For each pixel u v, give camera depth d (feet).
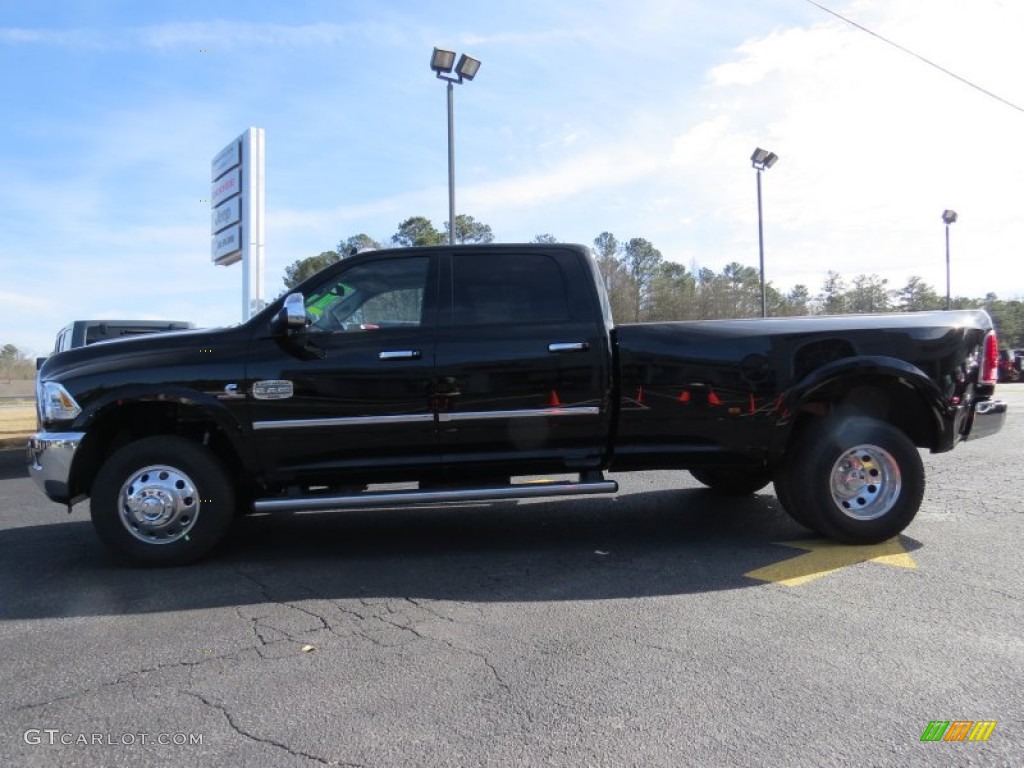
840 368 16.37
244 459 16.10
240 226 59.26
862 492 16.75
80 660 11.23
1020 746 8.48
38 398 16.72
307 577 15.37
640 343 16.44
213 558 16.93
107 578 15.49
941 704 9.44
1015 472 26.16
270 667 10.87
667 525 19.45
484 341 16.37
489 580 14.93
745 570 15.24
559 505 22.27
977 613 12.51
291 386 15.94
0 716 9.51
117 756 8.53
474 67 55.77
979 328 17.31
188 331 16.88
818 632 11.80
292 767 8.27
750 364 16.40
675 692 9.85
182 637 12.10
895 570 14.97
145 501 15.85
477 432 16.39
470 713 9.39
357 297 16.76
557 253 17.17
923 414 17.25
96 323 37.11
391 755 8.46
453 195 57.00
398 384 16.10
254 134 58.13
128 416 16.56
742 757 8.30
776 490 18.16
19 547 18.42
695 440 16.74
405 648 11.50
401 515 21.31
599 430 16.66
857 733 8.79
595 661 10.88
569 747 8.57
